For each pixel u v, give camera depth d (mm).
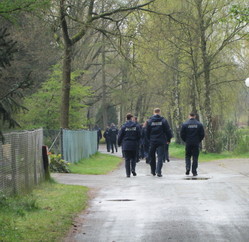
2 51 13242
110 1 36500
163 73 56156
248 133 52906
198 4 46125
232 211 12898
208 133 49625
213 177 22453
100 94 77938
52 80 39094
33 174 18484
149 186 18688
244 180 20406
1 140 13508
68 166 29250
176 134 67750
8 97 13383
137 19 37438
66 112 37344
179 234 10383
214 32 49719
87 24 35562
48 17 34031
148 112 81750
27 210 13375
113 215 12773
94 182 21125
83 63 62719
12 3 12516
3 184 14258
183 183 19406
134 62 38844
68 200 15250
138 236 10312
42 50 42344
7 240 9781
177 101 61812
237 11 30359
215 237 10055
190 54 48031
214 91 54469
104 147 71312
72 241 10070
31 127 37250
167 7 45188
